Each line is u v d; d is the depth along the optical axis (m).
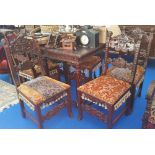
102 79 1.92
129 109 2.07
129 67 1.86
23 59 1.96
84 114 2.14
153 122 1.46
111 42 1.93
